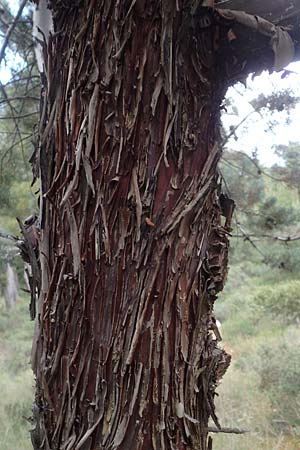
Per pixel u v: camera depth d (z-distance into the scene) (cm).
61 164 72
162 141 69
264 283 773
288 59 73
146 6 69
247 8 70
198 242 72
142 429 67
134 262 69
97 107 70
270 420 345
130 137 69
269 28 70
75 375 69
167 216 69
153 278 69
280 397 370
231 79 76
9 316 821
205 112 74
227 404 364
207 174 73
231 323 661
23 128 341
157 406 68
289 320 641
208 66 73
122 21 69
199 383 73
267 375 404
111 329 68
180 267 70
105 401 68
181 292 70
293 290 655
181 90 71
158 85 69
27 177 342
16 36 290
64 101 72
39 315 73
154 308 69
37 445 72
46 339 72
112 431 67
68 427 69
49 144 73
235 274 834
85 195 70
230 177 349
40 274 74
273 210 359
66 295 70
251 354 494
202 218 72
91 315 69
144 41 70
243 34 71
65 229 71
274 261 399
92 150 70
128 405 67
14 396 416
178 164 70
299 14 71
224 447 296
